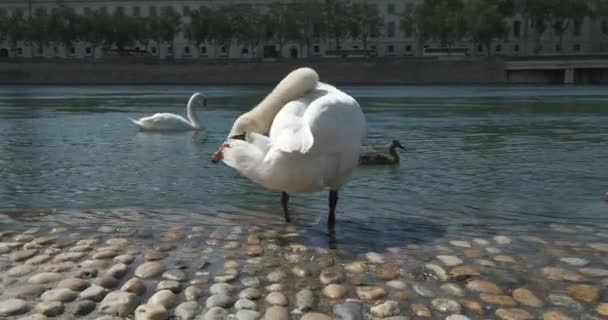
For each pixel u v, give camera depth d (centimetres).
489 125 2345
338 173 720
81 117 2797
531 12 10500
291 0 11931
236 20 10675
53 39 11062
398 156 1338
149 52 12031
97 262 635
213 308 517
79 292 559
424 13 10350
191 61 10119
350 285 571
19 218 840
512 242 711
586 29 12075
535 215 848
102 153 1507
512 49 12269
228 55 12825
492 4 10531
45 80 10006
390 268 616
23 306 522
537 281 581
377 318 503
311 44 12631
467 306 523
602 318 501
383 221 816
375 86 8281
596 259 646
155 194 1003
